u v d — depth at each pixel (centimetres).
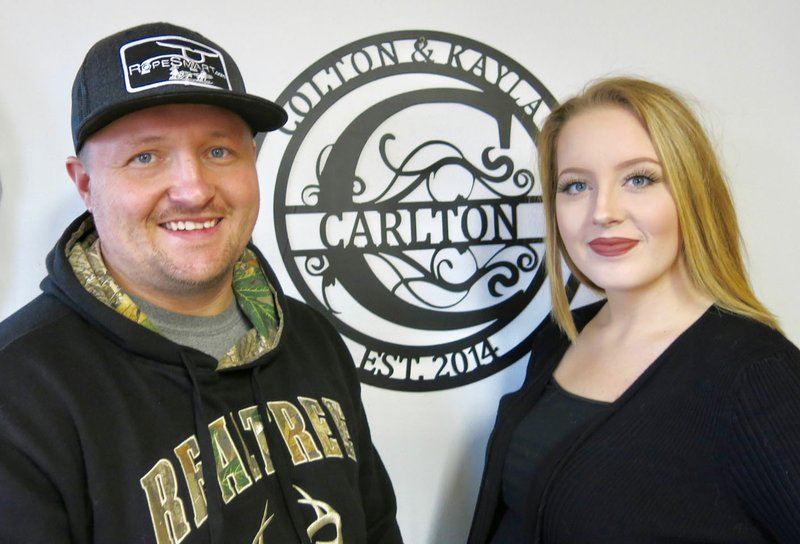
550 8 131
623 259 92
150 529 66
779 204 141
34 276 114
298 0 121
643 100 90
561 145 100
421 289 130
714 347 82
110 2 114
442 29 127
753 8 137
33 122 113
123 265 75
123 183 71
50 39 112
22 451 62
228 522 72
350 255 127
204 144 74
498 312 134
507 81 131
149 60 70
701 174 89
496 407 135
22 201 113
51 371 67
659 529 78
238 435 78
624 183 93
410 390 131
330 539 81
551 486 88
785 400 73
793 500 70
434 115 129
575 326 114
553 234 109
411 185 129
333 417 91
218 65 75
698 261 89
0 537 59
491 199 132
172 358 75
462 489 134
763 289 141
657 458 80
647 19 135
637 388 86
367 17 124
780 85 139
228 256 78
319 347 101
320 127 124
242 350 83
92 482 65
